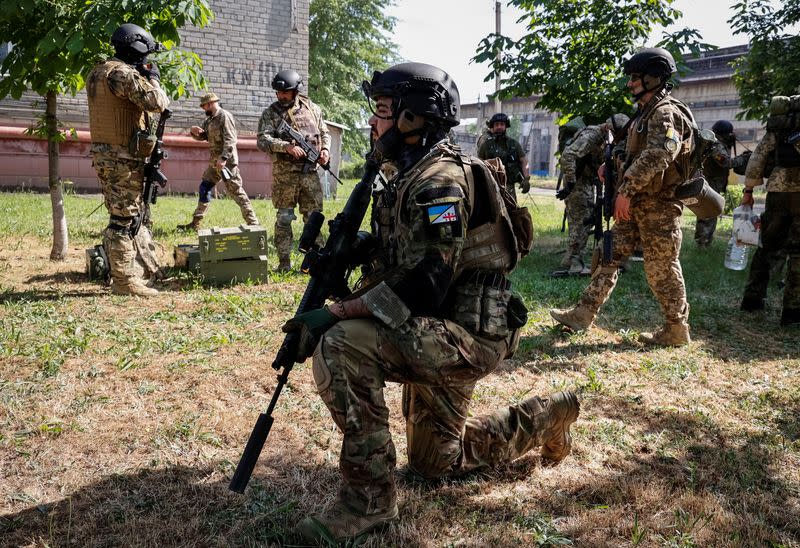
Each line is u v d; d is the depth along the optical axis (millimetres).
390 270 2092
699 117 31578
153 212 10797
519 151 8359
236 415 3238
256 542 2221
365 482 2148
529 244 2283
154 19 5746
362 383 2070
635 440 3221
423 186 1994
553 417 2721
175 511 2395
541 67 7977
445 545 2248
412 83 2068
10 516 2338
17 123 13836
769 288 7023
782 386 4070
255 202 13742
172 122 15258
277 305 5312
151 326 4633
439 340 2057
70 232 8312
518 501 2557
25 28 5887
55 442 2893
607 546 2283
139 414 3199
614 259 4879
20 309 4828
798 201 5391
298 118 6465
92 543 2186
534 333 5020
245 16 15703
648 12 7910
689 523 2441
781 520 2529
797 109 5375
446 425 2484
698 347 4805
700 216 4688
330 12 28891
